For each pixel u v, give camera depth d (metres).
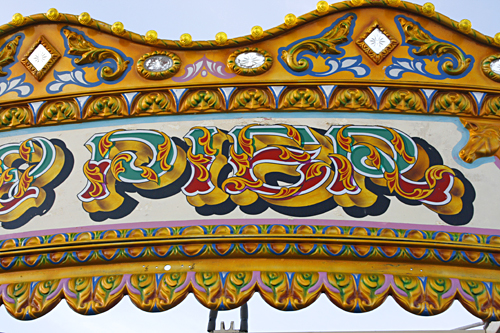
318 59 4.74
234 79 4.66
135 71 4.76
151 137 4.47
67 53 4.88
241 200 4.09
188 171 4.27
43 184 4.32
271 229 3.91
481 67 4.72
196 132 4.48
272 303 3.67
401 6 4.86
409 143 4.41
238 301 3.68
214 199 4.11
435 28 4.84
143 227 3.98
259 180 4.19
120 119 4.62
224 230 3.91
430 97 4.60
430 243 3.86
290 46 4.78
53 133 4.62
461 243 3.88
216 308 3.67
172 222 4.00
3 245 4.01
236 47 4.80
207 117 4.56
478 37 4.75
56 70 4.84
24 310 3.79
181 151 4.38
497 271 3.87
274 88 4.63
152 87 4.67
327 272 3.79
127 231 3.97
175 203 4.11
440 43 4.77
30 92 4.78
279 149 4.35
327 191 4.13
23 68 4.89
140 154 4.39
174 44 4.77
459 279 3.81
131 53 4.82
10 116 4.70
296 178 4.20
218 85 4.63
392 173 4.23
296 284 3.74
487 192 4.18
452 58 4.75
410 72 4.69
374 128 4.48
